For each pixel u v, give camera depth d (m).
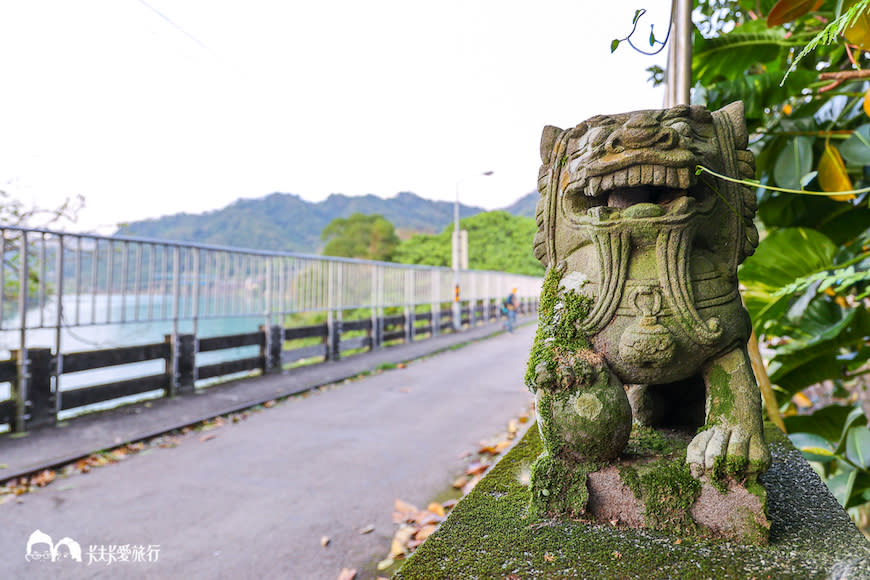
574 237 1.58
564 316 1.52
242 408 5.43
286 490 3.34
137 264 5.39
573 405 1.42
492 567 1.21
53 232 4.57
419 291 12.86
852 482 2.37
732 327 1.44
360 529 2.82
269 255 7.39
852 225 2.96
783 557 1.21
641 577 1.15
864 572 1.11
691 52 2.41
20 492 3.28
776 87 2.74
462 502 1.58
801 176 2.59
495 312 19.05
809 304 2.95
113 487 3.38
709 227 1.52
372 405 5.76
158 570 2.42
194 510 3.05
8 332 4.37
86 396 4.96
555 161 1.67
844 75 2.34
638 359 1.42
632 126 1.37
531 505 1.47
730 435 1.38
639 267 1.46
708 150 1.50
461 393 6.39
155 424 4.74
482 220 34.62
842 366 2.98
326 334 8.96
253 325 8.69
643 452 1.58
